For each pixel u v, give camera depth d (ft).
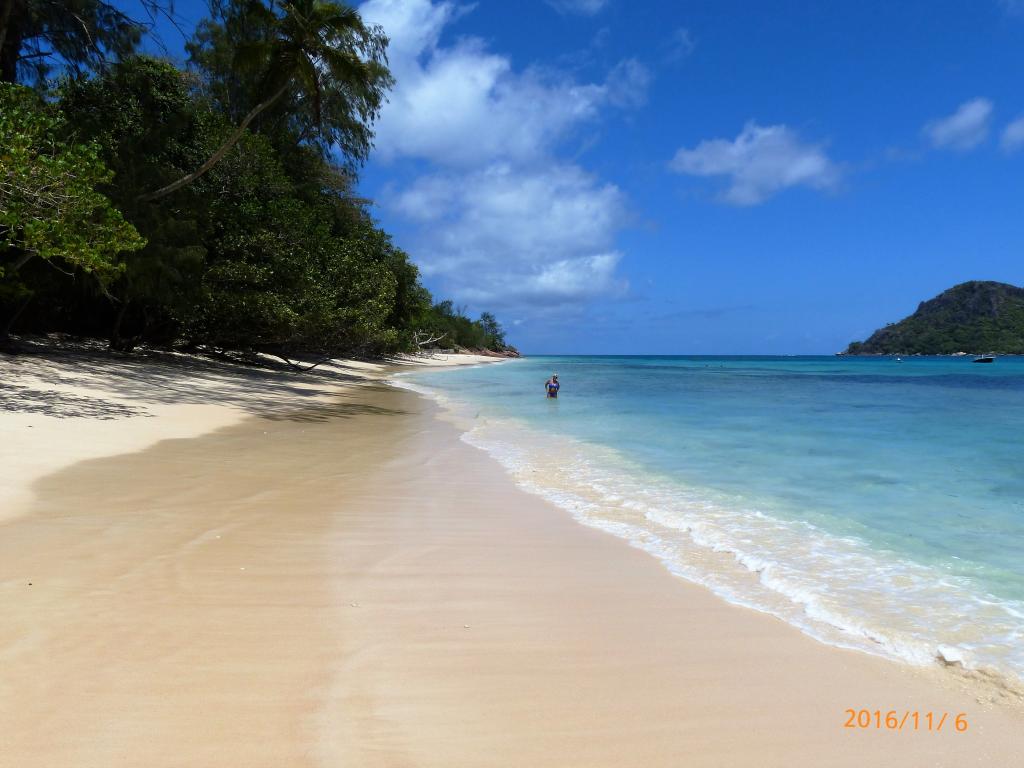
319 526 19.60
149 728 8.51
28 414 35.55
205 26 98.37
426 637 12.01
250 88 96.17
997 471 30.91
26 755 7.77
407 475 28.78
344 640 11.69
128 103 73.77
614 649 11.81
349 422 48.62
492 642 11.93
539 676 10.65
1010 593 15.01
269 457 31.42
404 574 15.61
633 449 37.63
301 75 67.56
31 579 13.76
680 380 133.59
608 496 25.31
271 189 86.84
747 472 30.60
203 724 8.68
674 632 12.65
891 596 14.76
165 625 11.85
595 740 8.84
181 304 71.20
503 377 140.97
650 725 9.27
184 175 75.41
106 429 34.83
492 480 28.19
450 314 358.43
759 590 15.16
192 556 16.02
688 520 21.62
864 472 30.53
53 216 36.42
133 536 17.30
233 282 77.51
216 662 10.50
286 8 66.64
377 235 134.72
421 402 70.03
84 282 63.62
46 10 61.52
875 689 10.52
